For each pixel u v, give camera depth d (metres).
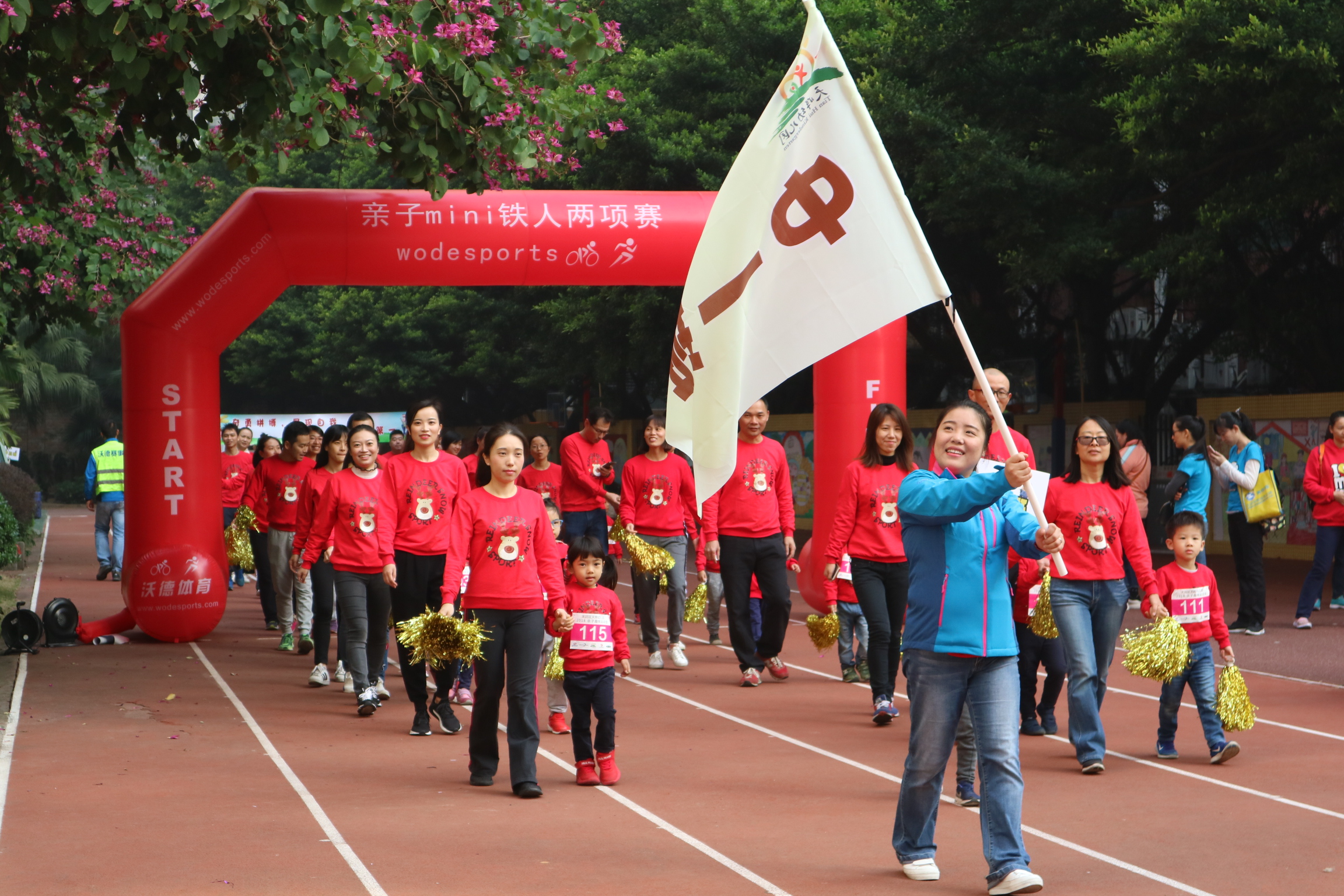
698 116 23.55
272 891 5.21
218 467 12.83
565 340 29.50
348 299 40.94
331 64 8.47
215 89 8.60
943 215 18.97
